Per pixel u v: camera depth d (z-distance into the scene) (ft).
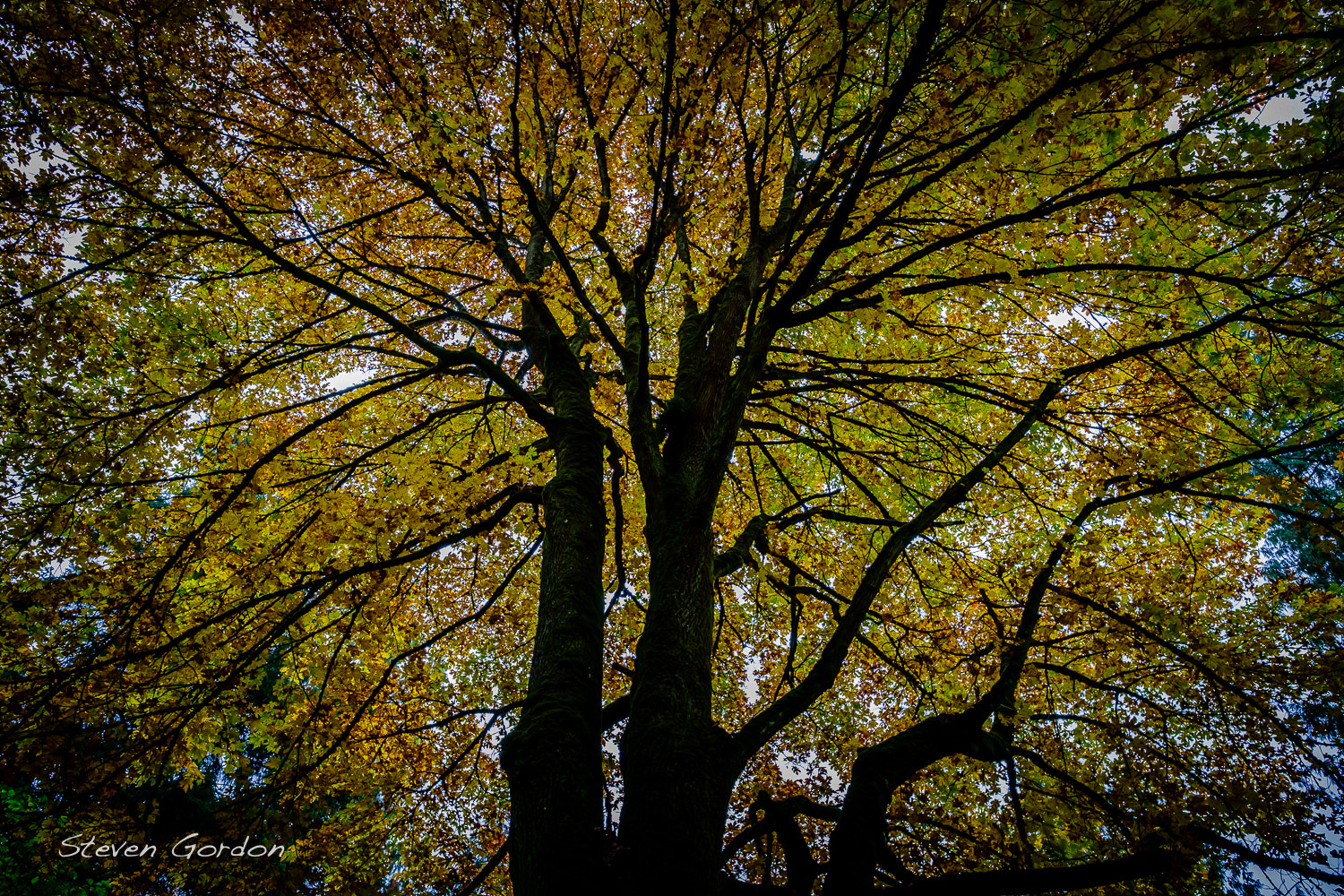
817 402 26.09
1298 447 13.24
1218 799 15.60
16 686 16.30
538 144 16.31
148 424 16.78
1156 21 10.16
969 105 13.78
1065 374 14.61
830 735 26.11
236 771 21.31
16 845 20.92
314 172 19.58
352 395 21.84
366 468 20.85
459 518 18.40
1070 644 20.29
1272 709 18.47
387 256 21.59
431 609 25.58
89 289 18.26
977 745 11.53
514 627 27.30
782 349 22.25
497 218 17.49
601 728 10.98
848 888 8.59
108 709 17.71
